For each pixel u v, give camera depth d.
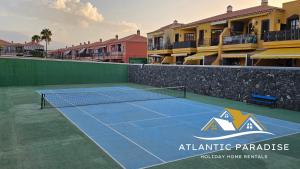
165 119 11.20
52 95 18.27
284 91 14.09
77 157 6.68
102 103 15.05
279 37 23.02
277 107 14.40
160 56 39.97
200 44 32.75
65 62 26.94
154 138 8.45
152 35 44.78
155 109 13.43
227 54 27.58
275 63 23.64
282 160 6.71
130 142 7.99
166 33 40.78
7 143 7.66
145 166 6.22
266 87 15.05
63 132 8.91
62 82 27.00
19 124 9.91
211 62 29.88
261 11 25.28
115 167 6.12
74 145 7.59
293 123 10.84
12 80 24.59
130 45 53.62
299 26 23.52
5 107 13.38
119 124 10.20
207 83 19.14
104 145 7.66
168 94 19.66
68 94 18.97
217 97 18.25
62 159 6.52
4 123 10.03
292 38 22.02
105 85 26.58
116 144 7.77
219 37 29.03
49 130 9.12
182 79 21.69
